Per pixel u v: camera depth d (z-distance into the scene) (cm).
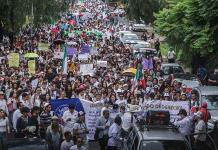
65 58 4250
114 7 14038
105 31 8794
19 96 2931
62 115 2653
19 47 5784
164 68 4709
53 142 2325
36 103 2891
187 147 2020
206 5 3841
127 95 3095
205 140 2395
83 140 2373
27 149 2097
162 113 2447
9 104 2786
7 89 3247
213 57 4088
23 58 4672
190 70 5459
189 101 2942
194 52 4484
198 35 4000
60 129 2389
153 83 3656
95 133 2645
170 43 4762
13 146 2112
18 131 2419
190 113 2836
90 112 2802
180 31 4488
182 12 4481
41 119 2552
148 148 2011
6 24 5850
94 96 3114
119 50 6100
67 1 7831
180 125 2589
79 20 10669
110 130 2484
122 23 10675
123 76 4069
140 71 3878
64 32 7944
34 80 3522
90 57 4994
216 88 3203
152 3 7775
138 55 5603
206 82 4522
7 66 4156
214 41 3897
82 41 6956
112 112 2762
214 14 3825
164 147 2016
